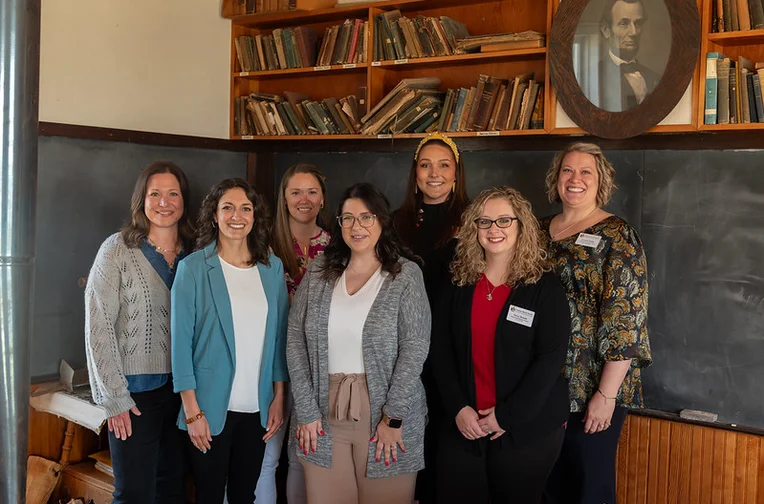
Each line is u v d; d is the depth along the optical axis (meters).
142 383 2.81
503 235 2.56
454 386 2.62
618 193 3.52
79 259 3.86
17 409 1.22
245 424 2.79
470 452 2.59
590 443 2.83
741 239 3.22
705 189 3.30
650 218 3.45
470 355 2.60
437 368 2.68
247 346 2.77
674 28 3.14
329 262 2.74
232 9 4.55
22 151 1.18
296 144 4.56
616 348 2.70
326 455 2.62
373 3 4.10
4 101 1.16
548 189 3.08
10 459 1.23
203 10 4.50
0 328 1.19
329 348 2.64
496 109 3.74
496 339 2.54
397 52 4.00
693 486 3.33
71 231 3.82
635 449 3.47
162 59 4.27
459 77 4.09
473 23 4.02
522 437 2.49
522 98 3.67
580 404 2.83
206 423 2.70
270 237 2.92
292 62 4.43
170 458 2.96
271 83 4.84
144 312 2.81
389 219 2.69
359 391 2.59
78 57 3.82
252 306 2.79
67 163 3.78
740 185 3.21
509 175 3.84
